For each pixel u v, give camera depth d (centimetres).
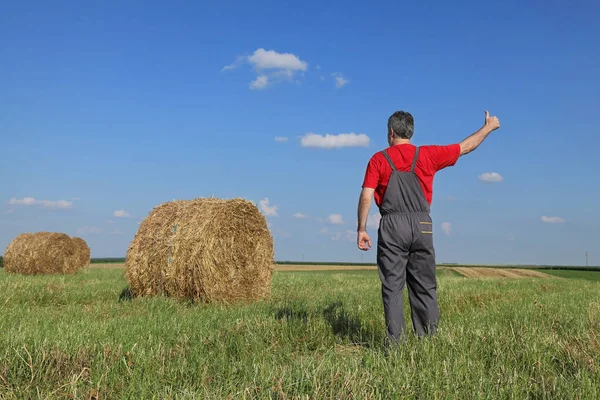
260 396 321
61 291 1008
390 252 492
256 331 552
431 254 496
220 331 555
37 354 405
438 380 350
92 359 409
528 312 711
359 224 497
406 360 411
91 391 338
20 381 367
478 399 320
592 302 900
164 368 395
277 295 1124
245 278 1031
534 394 349
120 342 475
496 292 1111
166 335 536
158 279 981
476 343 465
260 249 1071
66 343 446
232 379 363
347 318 646
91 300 968
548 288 1401
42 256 1859
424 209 493
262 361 436
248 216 1049
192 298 977
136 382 357
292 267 4300
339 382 341
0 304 850
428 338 464
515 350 456
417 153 496
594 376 370
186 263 959
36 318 671
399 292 493
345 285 1405
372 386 337
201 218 975
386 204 495
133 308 828
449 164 512
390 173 493
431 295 502
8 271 1884
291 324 589
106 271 2072
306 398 306
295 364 392
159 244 979
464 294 1021
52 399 327
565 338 534
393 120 508
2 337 479
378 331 598
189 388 344
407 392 331
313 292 1151
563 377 370
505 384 357
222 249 984
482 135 529
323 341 546
